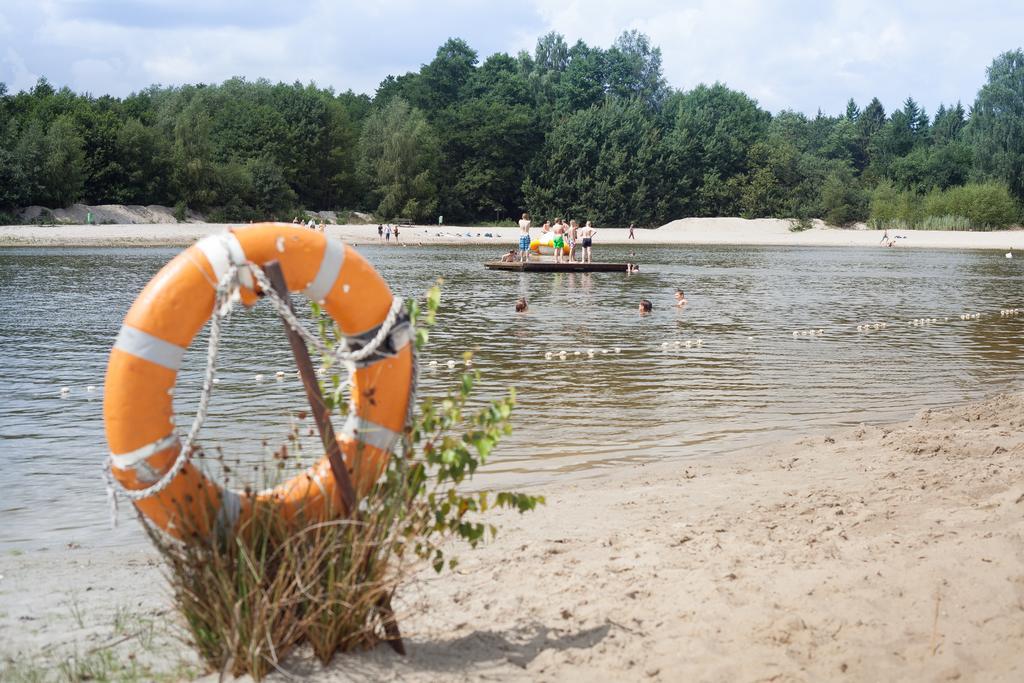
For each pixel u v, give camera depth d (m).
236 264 4.02
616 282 34.12
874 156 122.00
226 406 11.52
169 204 75.06
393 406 4.35
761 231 89.62
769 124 125.94
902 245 73.56
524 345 17.52
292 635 4.10
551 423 10.79
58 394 12.69
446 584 5.46
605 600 5.03
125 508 7.62
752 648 4.37
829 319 22.58
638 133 96.56
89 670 4.18
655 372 14.50
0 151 64.50
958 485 7.14
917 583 4.94
